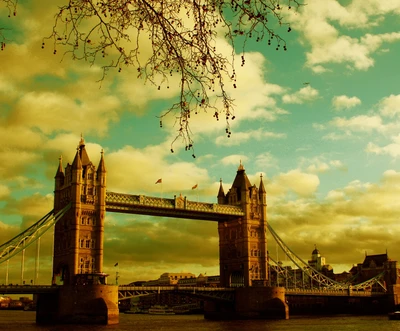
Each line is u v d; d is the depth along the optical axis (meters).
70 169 144.50
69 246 138.25
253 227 176.75
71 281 135.00
